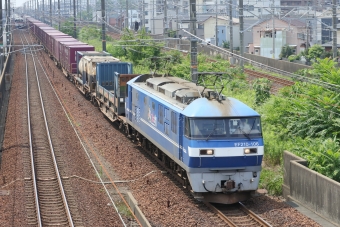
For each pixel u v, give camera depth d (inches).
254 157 806.5
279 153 1007.6
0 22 2504.9
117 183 950.4
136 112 1170.6
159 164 1061.8
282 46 3299.7
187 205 810.8
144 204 818.8
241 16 1923.0
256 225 723.4
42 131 1406.3
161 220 745.6
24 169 1043.9
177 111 858.1
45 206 831.7
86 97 1926.7
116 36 4343.0
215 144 793.6
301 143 985.5
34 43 4308.6
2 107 1771.7
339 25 3260.3
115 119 1424.7
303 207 790.5
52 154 1147.9
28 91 2100.1
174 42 3034.0
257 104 1391.5
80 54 2078.0
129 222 751.1
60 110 1717.5
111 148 1205.7
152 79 1120.2
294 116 1137.4
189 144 796.6
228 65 2196.1
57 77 2541.8
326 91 1087.0
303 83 1295.5
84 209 810.8
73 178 982.4
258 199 840.3
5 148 1252.5
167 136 925.2
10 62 3078.2
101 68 1630.2
